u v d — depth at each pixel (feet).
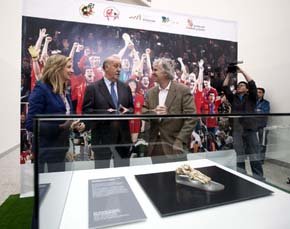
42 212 2.45
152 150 4.09
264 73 12.16
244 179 3.65
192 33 9.25
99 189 3.22
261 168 3.91
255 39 12.18
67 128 3.05
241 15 12.25
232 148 4.22
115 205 2.82
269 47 11.85
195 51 9.32
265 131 4.13
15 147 10.27
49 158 2.77
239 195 3.10
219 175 3.80
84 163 3.60
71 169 3.43
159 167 4.13
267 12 11.78
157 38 8.76
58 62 5.69
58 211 2.62
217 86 9.72
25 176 6.70
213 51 9.61
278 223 2.50
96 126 3.37
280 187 3.41
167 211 2.67
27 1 7.13
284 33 11.20
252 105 9.22
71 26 7.63
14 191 7.49
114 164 3.96
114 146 3.79
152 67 8.68
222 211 2.75
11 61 9.96
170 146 4.15
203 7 12.05
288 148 4.00
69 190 3.15
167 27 8.88
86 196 3.01
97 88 7.36
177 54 9.06
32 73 7.21
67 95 7.19
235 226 2.43
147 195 3.08
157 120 3.83
